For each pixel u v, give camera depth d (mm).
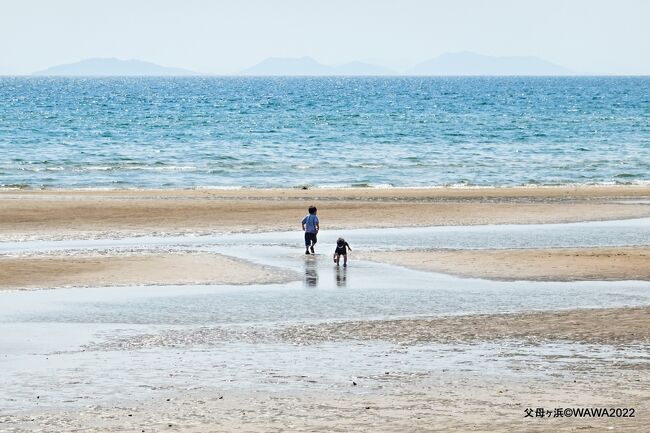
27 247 58125
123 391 26828
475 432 22109
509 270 50531
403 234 65000
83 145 156875
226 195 88562
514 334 35094
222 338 34500
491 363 30375
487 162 130625
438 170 120312
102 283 46312
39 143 160250
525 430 22203
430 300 42406
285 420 23516
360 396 26125
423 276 48875
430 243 60812
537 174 116375
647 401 25219
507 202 83500
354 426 22859
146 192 91188
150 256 54062
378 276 48812
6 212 72000
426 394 26266
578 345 33188
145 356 31484
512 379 28141
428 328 36219
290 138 174000
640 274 49500
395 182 107375
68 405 25297
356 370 29391
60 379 28219
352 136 179000
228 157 135625
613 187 99938
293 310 40000
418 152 145875
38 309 39969
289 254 56031
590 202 83875
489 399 25594
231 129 199250
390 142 165000
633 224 71000
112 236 63125
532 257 54469
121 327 36469
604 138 174750
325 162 129500
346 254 51844
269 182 106500
